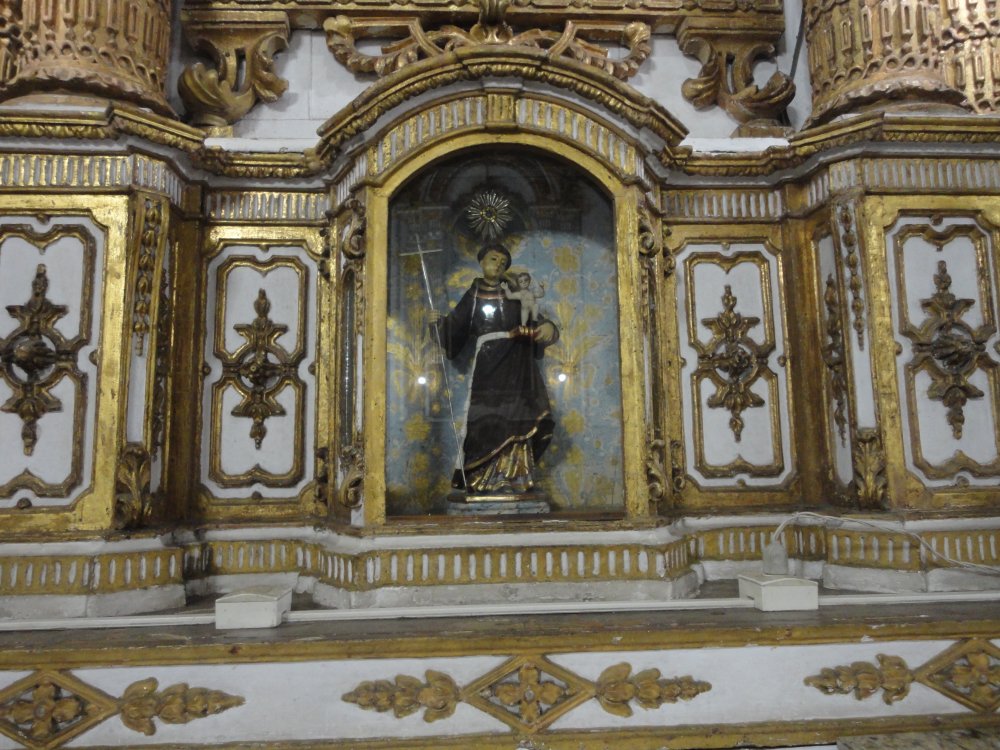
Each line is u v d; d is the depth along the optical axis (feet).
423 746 5.45
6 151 6.89
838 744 5.55
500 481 7.11
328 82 8.89
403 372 7.11
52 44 7.13
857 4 8.07
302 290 8.00
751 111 9.02
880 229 7.44
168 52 8.09
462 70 6.91
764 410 8.16
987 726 5.73
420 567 6.52
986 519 7.01
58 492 6.64
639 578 6.63
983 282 7.52
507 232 7.56
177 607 6.77
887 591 6.88
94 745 5.38
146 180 7.09
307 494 7.80
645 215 7.40
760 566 7.76
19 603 6.27
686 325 8.21
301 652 5.52
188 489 7.58
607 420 7.16
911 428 7.26
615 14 9.05
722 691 5.69
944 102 7.79
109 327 6.83
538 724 5.55
